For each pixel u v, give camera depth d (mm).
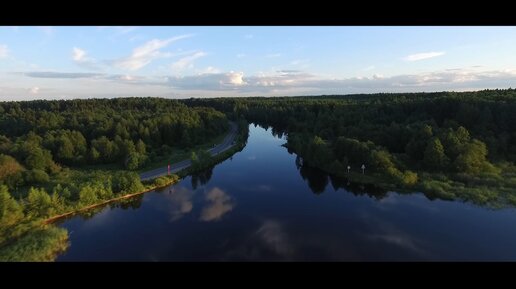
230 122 187000
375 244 50125
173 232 55094
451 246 49000
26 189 73188
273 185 79375
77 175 83688
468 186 69625
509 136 84875
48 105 187000
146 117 136750
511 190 66000
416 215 59469
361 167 84312
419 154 83375
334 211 62750
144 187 74438
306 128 128375
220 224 58094
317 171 89125
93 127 115062
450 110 104062
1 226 51062
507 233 52125
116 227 56938
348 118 119438
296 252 48469
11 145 92750
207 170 92938
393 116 114125
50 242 48812
